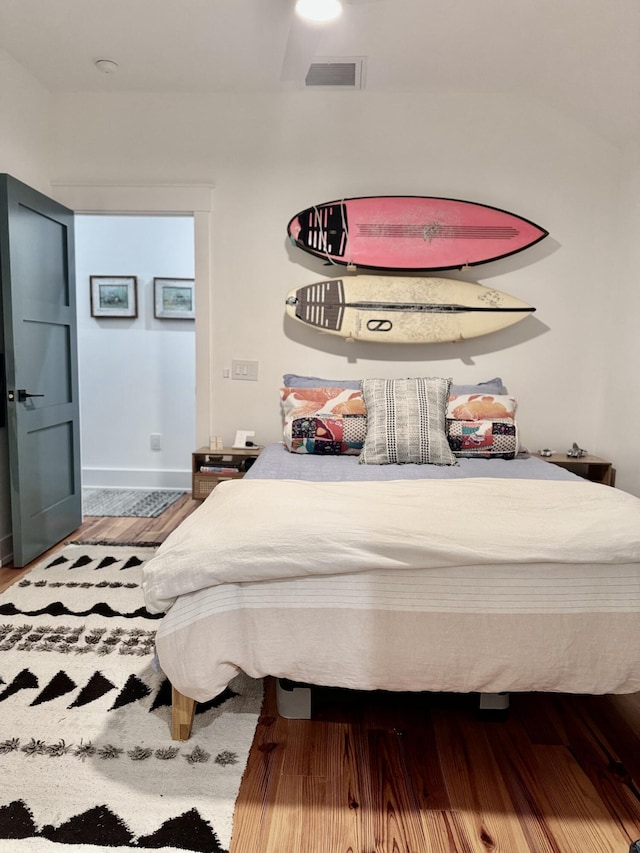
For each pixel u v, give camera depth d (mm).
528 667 1405
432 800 1343
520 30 2506
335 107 3182
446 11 2377
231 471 3145
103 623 2180
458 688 1430
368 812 1301
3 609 2285
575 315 3275
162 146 3230
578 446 3328
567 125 3158
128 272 4273
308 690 1641
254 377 3363
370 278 3221
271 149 3221
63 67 2932
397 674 1410
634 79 2586
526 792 1373
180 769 1418
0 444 2754
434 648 1400
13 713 1626
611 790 1387
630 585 1420
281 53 2758
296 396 2984
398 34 2561
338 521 1485
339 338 3316
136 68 2932
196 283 3305
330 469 2418
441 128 3180
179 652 1396
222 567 1389
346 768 1447
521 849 1212
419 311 3188
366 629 1400
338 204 3160
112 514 3713
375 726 1631
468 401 2885
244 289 3311
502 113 3168
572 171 3189
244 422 3396
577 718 1687
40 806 1288
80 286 4293
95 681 1794
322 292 3189
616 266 3178
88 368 4363
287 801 1331
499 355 3311
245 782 1391
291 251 3279
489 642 1401
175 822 1252
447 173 3207
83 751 1473
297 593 1409
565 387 3322
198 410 3393
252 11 2416
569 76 2805
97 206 3260
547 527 1481
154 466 4445
